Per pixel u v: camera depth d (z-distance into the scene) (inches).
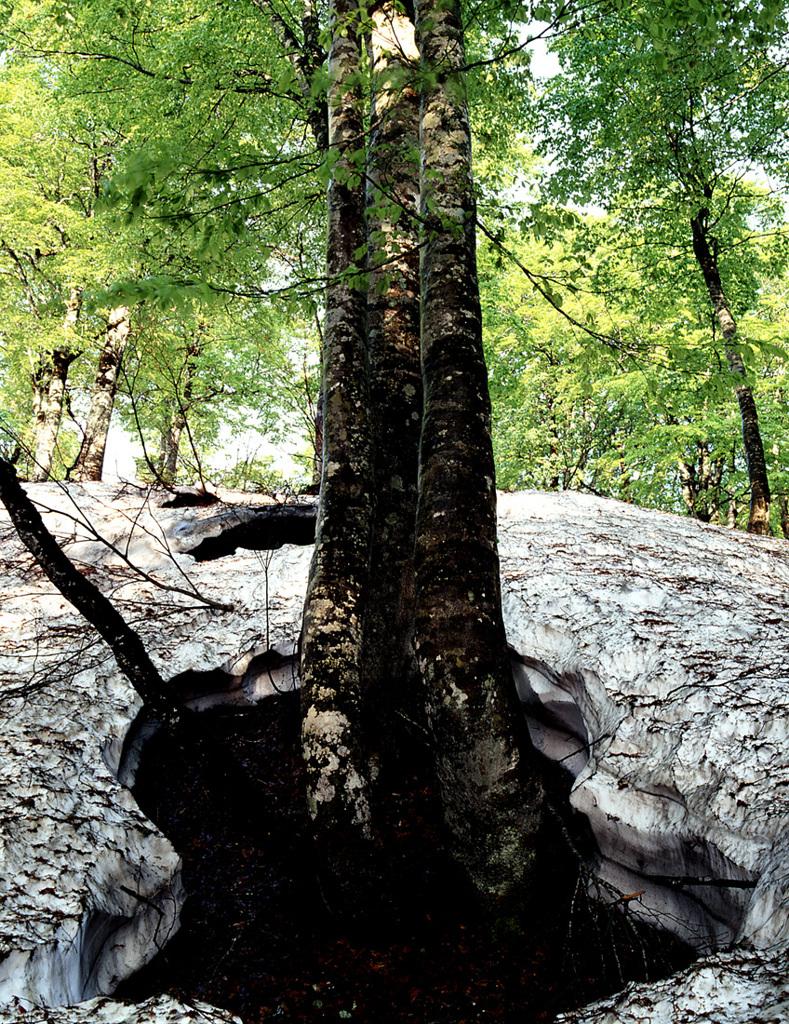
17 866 109.3
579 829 154.2
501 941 128.2
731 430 496.7
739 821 119.6
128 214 123.8
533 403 651.5
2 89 449.1
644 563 225.5
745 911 105.7
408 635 166.4
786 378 508.4
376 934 124.3
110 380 448.1
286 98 300.7
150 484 307.0
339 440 149.9
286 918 134.6
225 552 261.0
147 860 129.5
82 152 461.1
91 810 128.7
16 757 133.2
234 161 132.3
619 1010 89.4
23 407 641.0
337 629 134.6
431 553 127.6
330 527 143.6
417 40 189.9
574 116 392.2
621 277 445.1
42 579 224.2
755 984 83.4
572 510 284.0
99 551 244.4
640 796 137.6
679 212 401.7
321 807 122.0
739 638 171.0
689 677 153.9
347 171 134.9
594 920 120.0
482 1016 114.7
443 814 132.6
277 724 186.2
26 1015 83.6
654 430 515.5
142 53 337.1
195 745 124.6
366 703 161.3
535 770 125.8
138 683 123.2
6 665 168.9
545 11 142.7
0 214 419.5
